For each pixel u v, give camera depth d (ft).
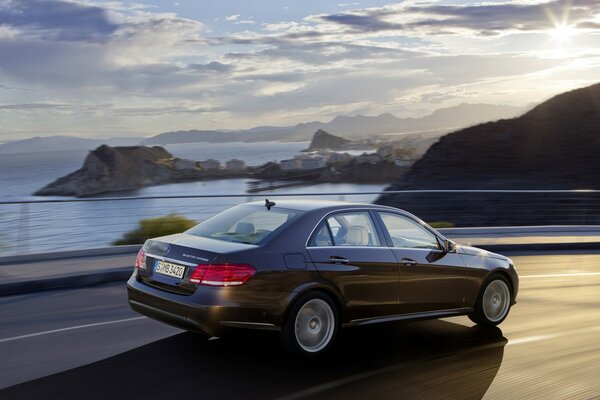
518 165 393.91
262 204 21.77
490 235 57.82
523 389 17.25
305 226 19.79
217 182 438.40
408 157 451.94
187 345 20.75
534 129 416.67
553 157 387.96
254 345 20.75
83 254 41.16
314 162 458.91
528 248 52.16
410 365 19.17
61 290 31.94
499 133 431.84
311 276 19.13
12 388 16.61
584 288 34.12
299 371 18.22
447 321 25.39
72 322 24.45
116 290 31.86
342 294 19.81
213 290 17.84
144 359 19.21
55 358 19.38
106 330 22.95
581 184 347.97
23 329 23.32
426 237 22.82
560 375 18.58
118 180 578.66
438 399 16.28
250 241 19.24
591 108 435.53
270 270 18.39
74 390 16.47
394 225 22.07
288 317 18.75
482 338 22.77
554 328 24.52
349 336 22.45
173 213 48.19
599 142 389.60
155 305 19.17
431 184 393.50
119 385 16.87
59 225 42.24
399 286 21.27
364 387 17.03
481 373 18.60
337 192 48.85
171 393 16.28
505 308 24.77
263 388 16.72
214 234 20.24
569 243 53.26
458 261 23.09
